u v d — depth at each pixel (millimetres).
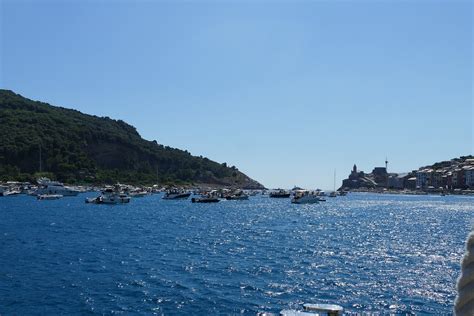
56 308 32406
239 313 31562
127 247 62594
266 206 182750
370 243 69625
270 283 40469
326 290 38125
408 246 66375
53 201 189500
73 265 48312
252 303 34000
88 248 61188
